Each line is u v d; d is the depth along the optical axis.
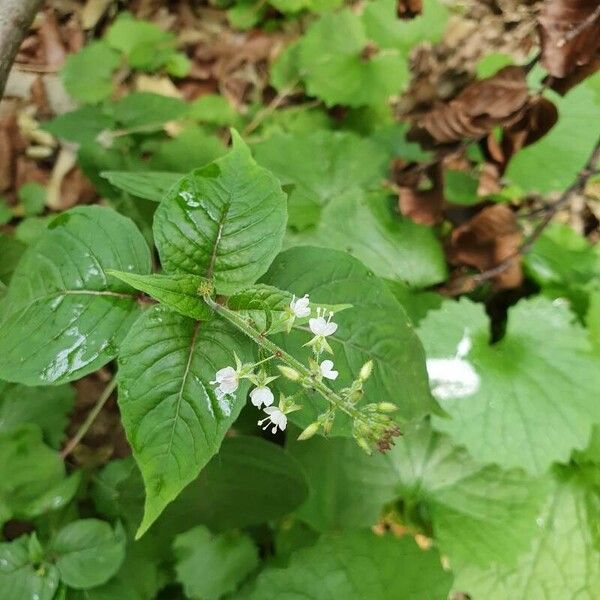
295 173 0.28
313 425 0.13
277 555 0.23
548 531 0.24
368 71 0.32
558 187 0.28
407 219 0.27
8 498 0.21
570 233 0.29
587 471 0.24
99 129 0.28
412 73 0.35
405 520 0.24
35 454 0.22
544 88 0.21
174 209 0.13
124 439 0.27
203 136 0.29
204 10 0.37
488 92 0.22
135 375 0.13
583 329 0.25
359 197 0.27
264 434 0.25
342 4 0.36
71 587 0.21
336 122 0.33
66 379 0.14
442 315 0.25
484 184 0.29
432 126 0.24
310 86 0.33
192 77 0.36
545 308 0.25
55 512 0.22
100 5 0.37
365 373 0.13
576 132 0.29
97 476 0.24
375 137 0.31
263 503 0.20
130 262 0.15
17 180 0.33
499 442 0.23
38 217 0.31
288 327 0.13
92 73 0.33
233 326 0.14
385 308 0.16
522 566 0.23
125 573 0.22
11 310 0.15
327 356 0.16
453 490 0.24
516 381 0.24
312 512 0.23
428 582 0.21
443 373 0.24
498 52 0.35
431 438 0.24
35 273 0.15
